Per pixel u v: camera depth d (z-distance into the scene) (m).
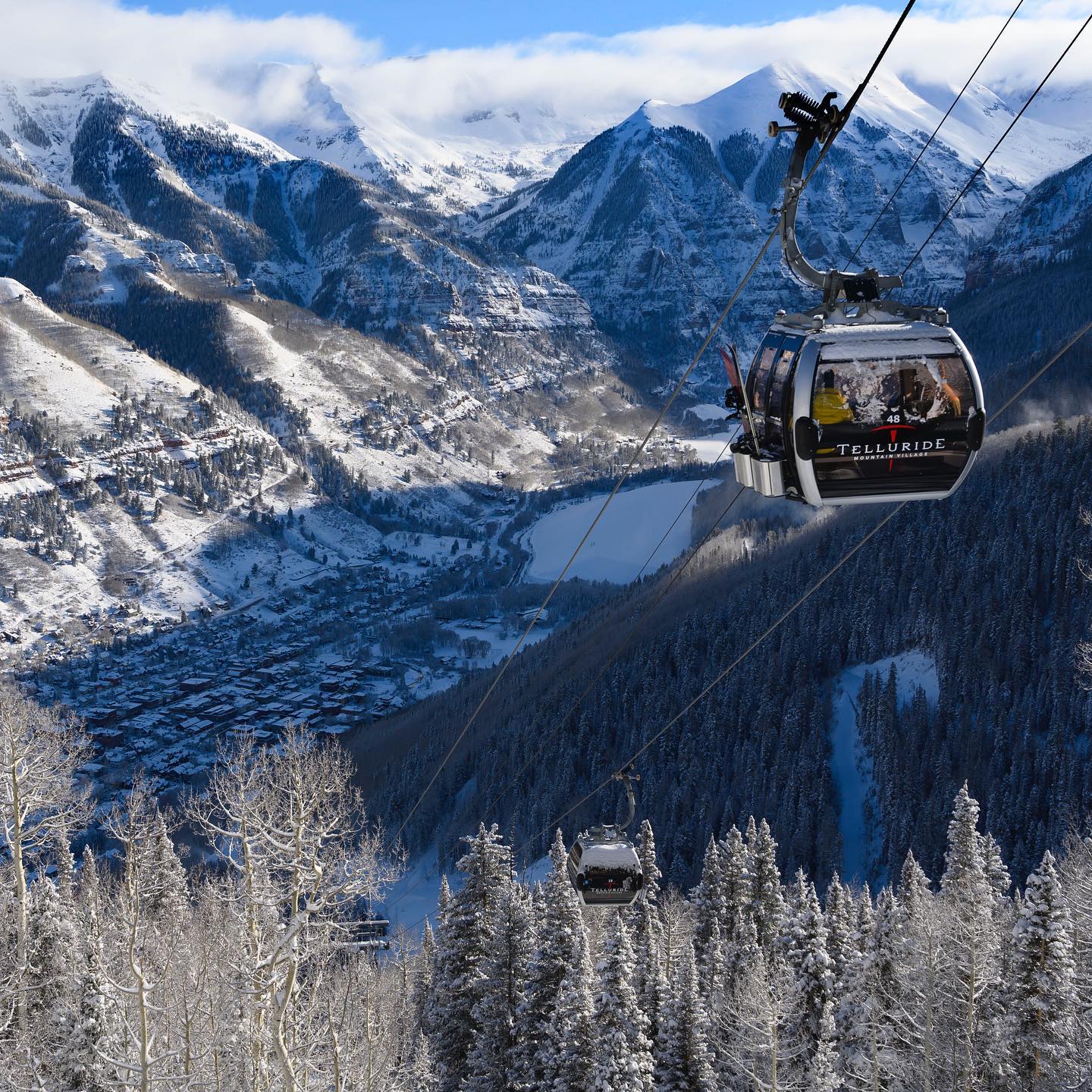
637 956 49.69
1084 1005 41.84
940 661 130.75
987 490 158.50
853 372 13.81
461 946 52.31
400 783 146.00
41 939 39.91
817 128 13.65
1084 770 100.38
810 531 190.75
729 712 137.50
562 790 132.25
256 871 32.59
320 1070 33.03
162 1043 35.16
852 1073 43.31
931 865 101.88
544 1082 44.88
